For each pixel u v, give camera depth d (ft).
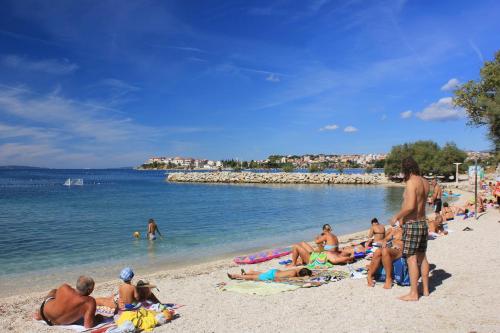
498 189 88.79
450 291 27.61
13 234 68.33
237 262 45.03
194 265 46.14
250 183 289.94
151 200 142.41
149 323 22.91
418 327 21.31
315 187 234.58
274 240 63.36
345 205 123.75
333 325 22.21
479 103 115.96
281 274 33.65
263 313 24.98
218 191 200.13
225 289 31.24
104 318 24.81
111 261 48.96
